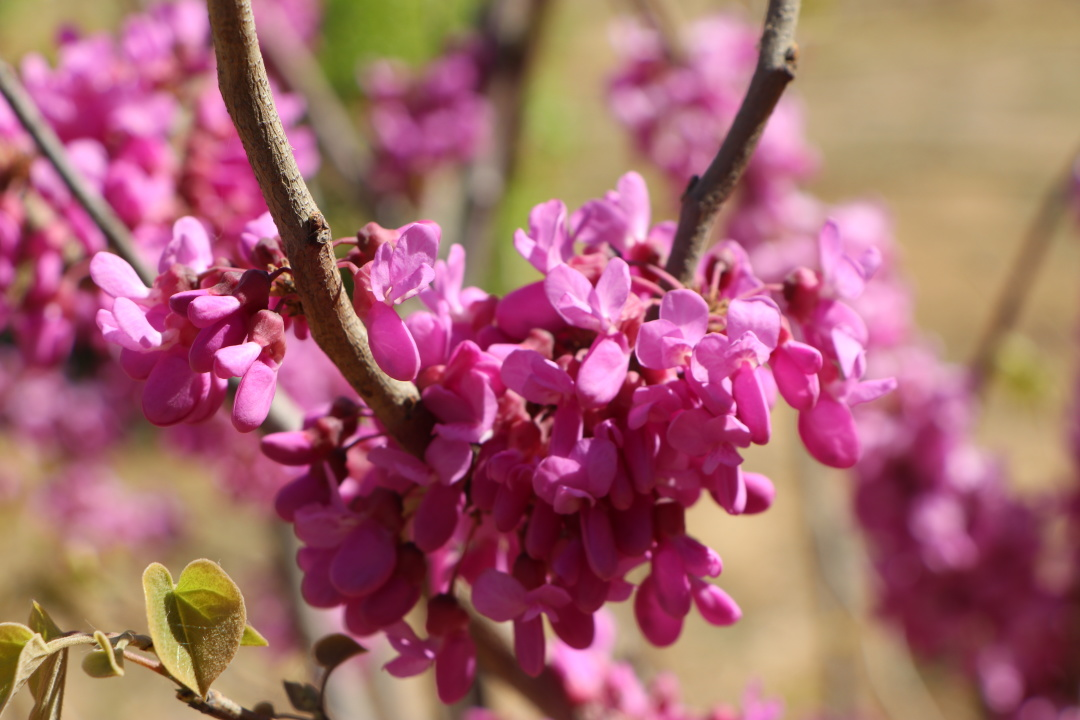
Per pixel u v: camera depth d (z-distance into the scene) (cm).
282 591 83
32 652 29
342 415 32
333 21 123
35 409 109
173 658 29
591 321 30
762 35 32
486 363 31
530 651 31
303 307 30
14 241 38
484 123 80
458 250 32
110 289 30
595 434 30
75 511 108
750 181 73
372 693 68
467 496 32
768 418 30
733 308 30
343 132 80
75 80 39
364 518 31
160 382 30
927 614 72
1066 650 72
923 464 68
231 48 29
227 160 40
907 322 72
